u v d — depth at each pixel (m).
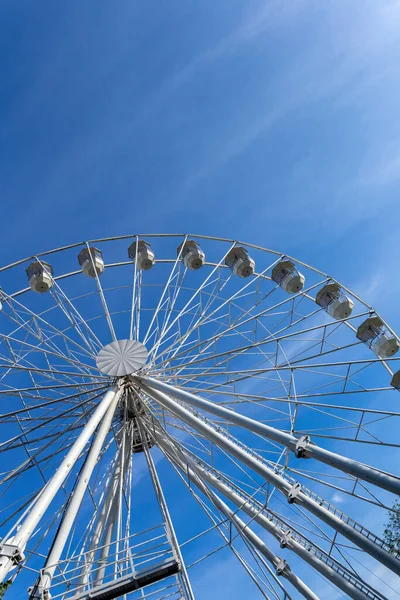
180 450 24.55
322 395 23.23
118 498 23.42
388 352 25.61
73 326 26.34
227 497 24.05
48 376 25.34
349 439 20.61
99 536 22.50
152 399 26.30
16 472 22.62
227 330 25.77
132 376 24.78
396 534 24.67
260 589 21.11
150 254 29.92
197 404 21.62
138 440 27.52
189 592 16.19
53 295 26.47
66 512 17.28
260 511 22.56
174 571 15.32
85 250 29.75
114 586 15.05
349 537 18.14
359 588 20.14
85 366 25.47
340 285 28.78
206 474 24.72
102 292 27.23
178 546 16.77
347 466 16.73
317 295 29.67
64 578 18.81
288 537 23.09
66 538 16.42
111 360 25.19
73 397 24.02
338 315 28.53
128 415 26.67
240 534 21.50
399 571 16.72
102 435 21.06
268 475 19.94
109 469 24.58
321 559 21.66
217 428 22.48
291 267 30.08
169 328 26.67
